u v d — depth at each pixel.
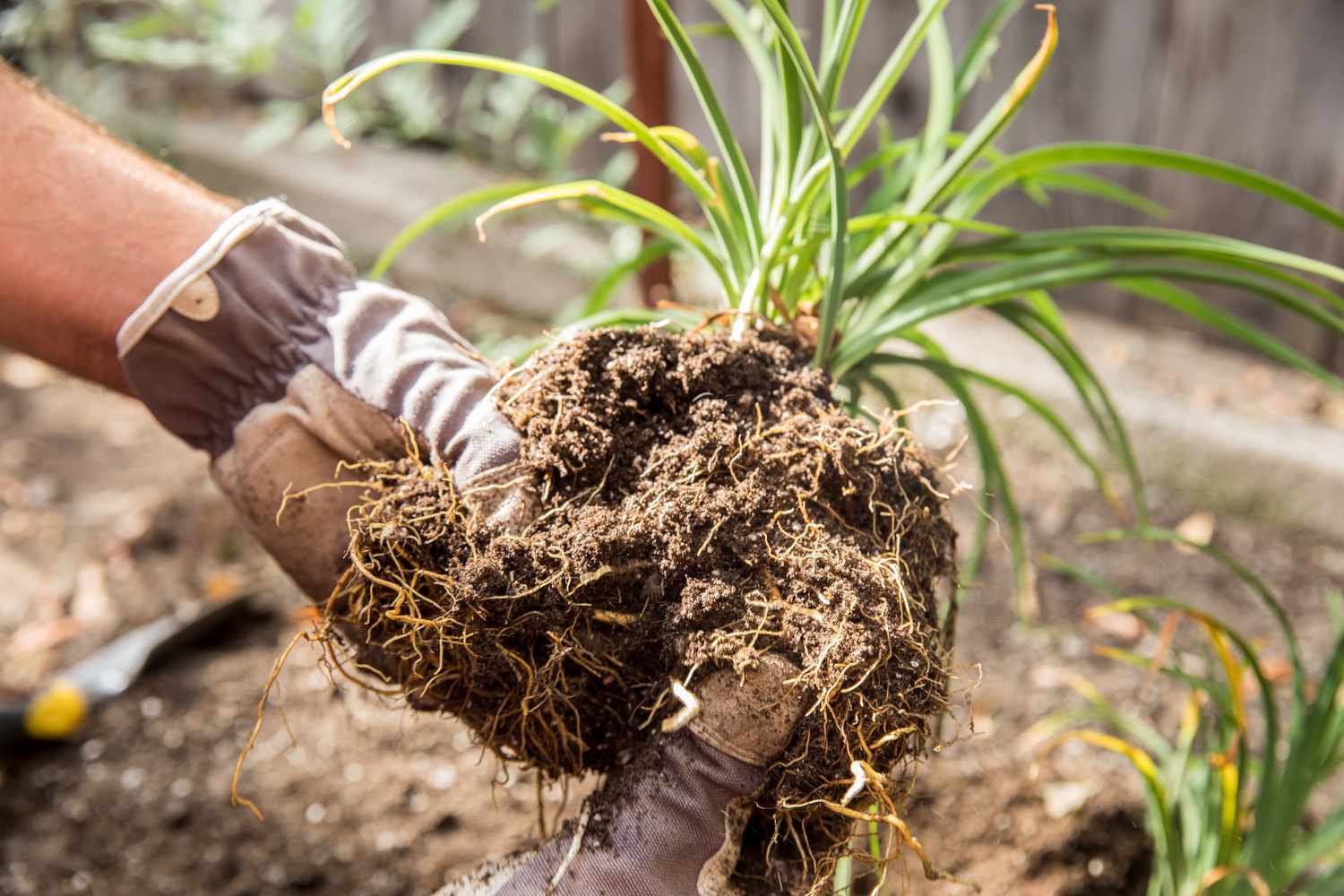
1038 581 1.59
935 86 0.94
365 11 2.53
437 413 0.78
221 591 1.59
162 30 2.49
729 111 2.15
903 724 0.73
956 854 1.17
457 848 1.22
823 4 1.93
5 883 1.20
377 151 2.58
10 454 1.95
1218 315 0.92
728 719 0.74
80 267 0.80
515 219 2.29
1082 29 1.81
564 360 0.78
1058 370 1.84
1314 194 1.74
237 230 0.79
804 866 0.76
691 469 0.76
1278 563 1.62
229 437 0.81
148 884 1.20
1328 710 1.02
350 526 0.76
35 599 1.59
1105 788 1.21
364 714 1.36
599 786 0.80
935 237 0.89
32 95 0.81
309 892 1.19
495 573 0.74
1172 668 1.08
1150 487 1.77
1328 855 1.13
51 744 1.33
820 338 0.82
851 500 0.77
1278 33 1.67
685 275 1.88
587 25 2.29
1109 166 1.89
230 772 1.29
